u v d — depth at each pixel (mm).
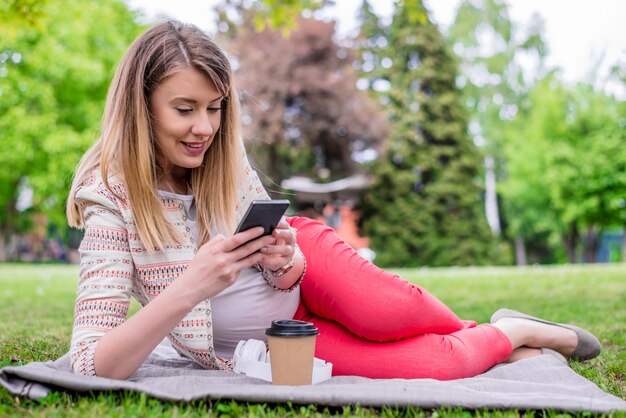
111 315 1950
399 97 24906
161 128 1974
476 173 24938
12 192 20203
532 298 5848
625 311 4719
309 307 2393
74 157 17453
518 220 26891
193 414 1705
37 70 17547
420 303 2211
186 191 2234
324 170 24703
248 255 1888
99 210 2006
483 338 2361
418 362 2205
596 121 21844
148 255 2041
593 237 25109
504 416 1750
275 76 22047
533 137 23516
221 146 2189
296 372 1967
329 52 23234
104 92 18531
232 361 2225
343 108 22891
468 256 23438
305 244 2342
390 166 23750
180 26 2025
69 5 17531
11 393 1834
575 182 21797
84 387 1801
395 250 23109
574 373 2299
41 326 3844
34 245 25438
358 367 2234
